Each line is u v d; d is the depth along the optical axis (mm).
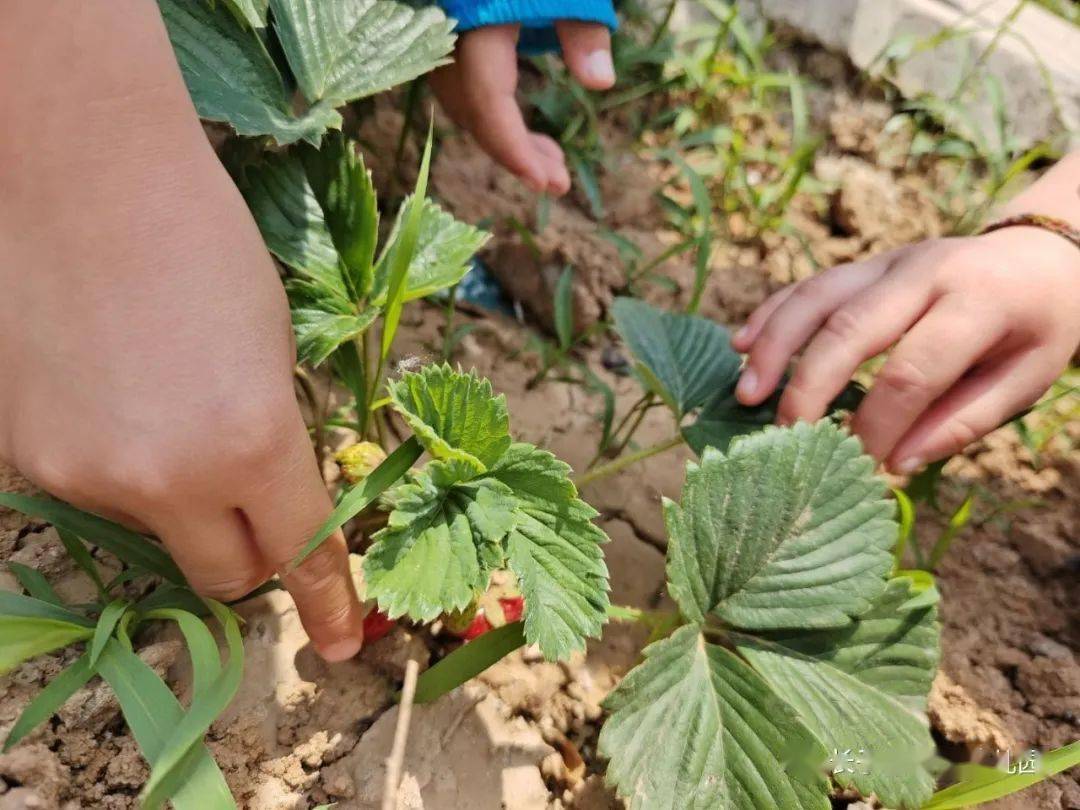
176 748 157
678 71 441
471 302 352
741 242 401
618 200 399
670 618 224
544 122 403
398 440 281
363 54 232
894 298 233
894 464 243
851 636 210
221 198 166
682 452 319
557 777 220
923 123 449
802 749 189
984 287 231
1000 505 319
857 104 456
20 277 157
